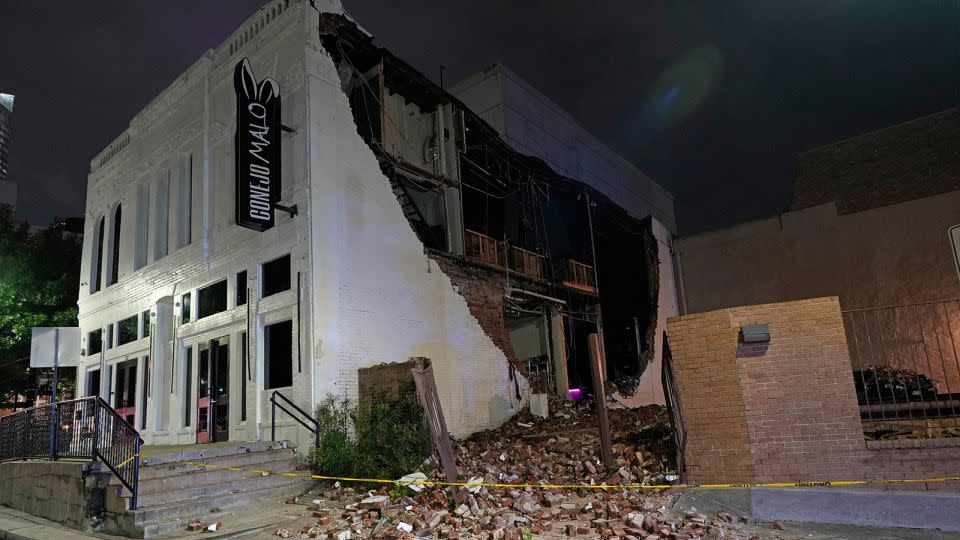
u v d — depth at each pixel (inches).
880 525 279.1
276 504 369.1
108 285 757.3
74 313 845.8
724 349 350.9
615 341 979.9
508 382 627.8
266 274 507.8
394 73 623.8
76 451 390.0
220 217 563.5
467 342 596.4
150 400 622.5
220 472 380.5
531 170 825.5
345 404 454.3
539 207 880.3
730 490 317.4
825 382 334.6
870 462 317.1
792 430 331.9
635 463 375.6
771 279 943.0
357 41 566.6
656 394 899.4
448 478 370.9
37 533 344.8
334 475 404.8
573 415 608.7
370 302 501.0
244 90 469.1
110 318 734.5
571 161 1031.0
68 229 913.5
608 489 338.0
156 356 630.5
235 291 533.0
